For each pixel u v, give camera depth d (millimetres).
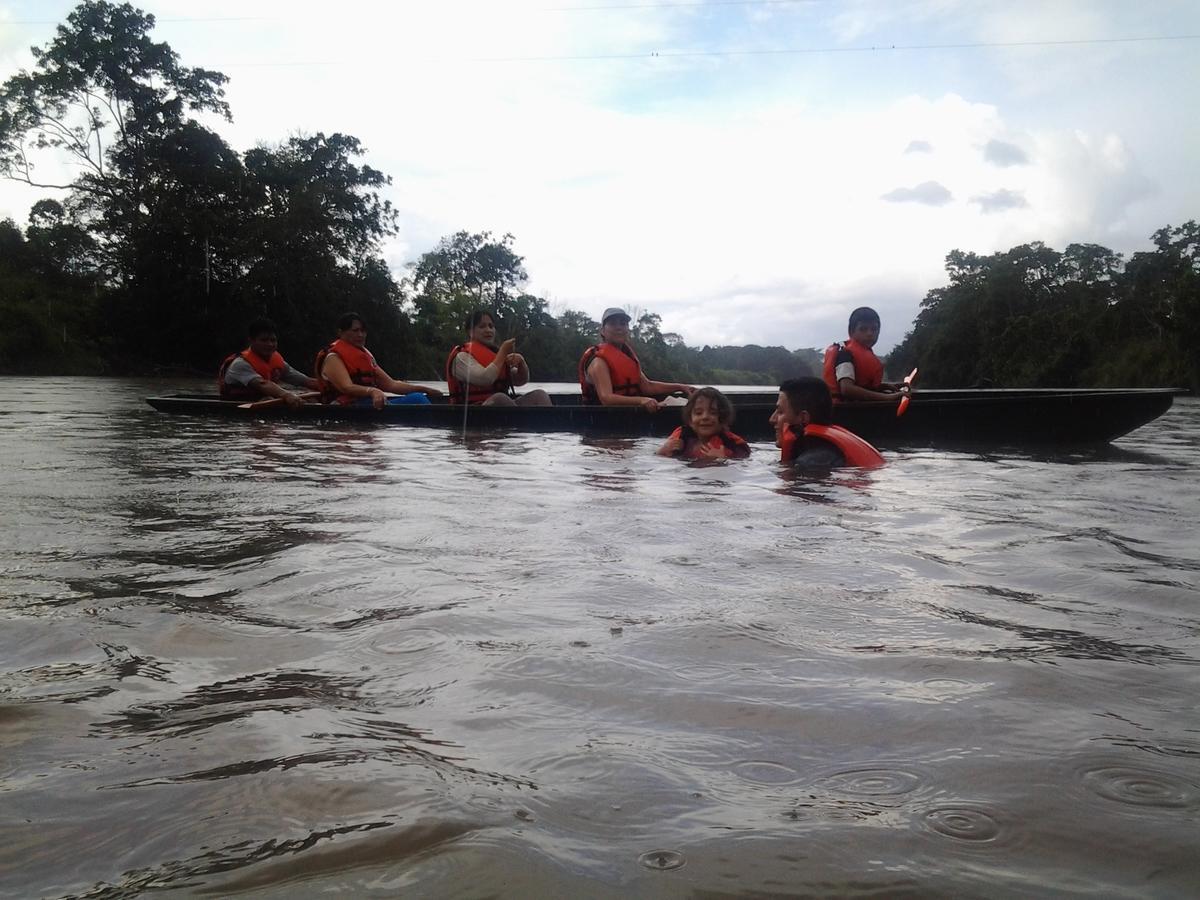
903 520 3611
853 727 1488
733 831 1144
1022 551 3004
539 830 1145
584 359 8938
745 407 8180
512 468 5355
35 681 1691
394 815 1180
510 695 1626
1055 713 1556
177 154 38125
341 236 43031
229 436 7305
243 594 2322
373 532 3193
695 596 2350
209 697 1614
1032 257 60250
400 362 45688
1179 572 2701
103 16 38688
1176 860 1082
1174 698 1636
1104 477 5363
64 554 2781
